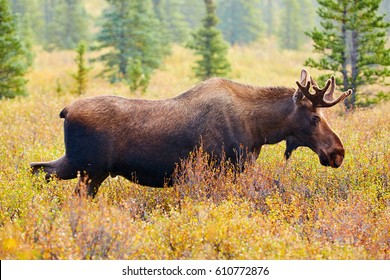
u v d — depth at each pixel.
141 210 19.50
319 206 18.84
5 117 34.78
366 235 16.88
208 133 20.56
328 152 21.28
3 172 21.45
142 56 83.56
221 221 16.39
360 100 39.53
